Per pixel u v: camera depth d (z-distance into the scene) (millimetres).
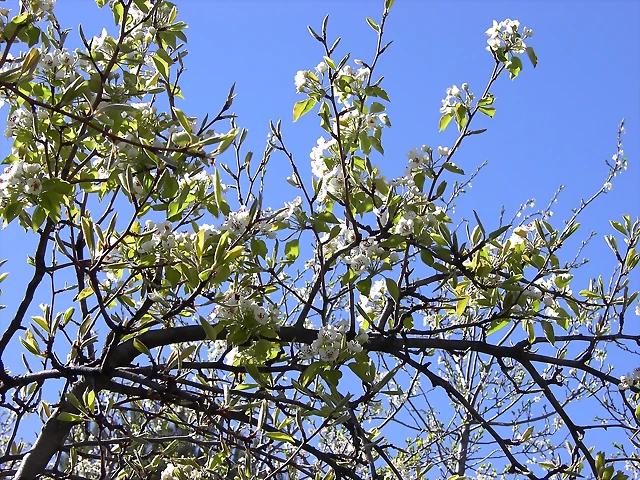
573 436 4016
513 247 4066
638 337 4184
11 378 3518
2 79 2736
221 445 3895
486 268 3998
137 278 4035
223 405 3508
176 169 3258
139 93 3584
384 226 3811
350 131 3826
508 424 4758
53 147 3646
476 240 4059
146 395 3586
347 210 3773
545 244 4008
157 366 3559
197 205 3525
